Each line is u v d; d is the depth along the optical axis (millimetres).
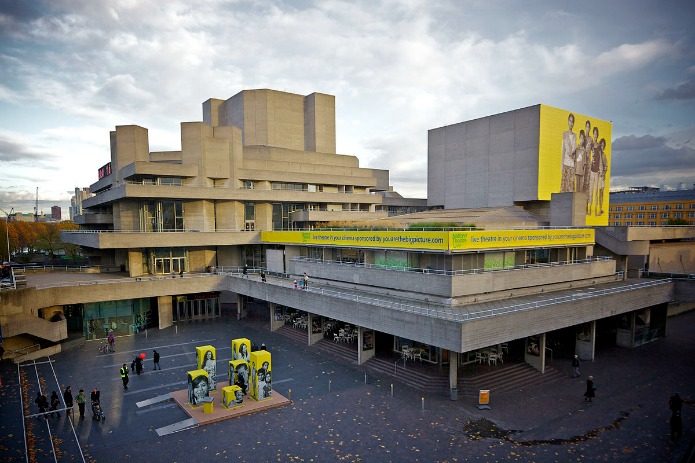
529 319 28000
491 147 64875
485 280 32125
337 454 19500
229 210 57312
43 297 37406
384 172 92125
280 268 51875
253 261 59344
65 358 34688
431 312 27672
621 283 41750
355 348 35188
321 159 70312
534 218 58125
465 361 30281
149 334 42906
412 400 25703
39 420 22875
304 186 66438
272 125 69125
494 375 28625
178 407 24766
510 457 19219
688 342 39250
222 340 40156
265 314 50688
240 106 69250
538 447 20125
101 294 41531
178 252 53844
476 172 67375
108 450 19859
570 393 26891
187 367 32125
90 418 23328
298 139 72750
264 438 21031
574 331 36188
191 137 55781
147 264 51781
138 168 51688
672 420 20875
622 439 20906
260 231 56812
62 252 115688
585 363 33031
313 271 45125
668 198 117875
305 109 73562
